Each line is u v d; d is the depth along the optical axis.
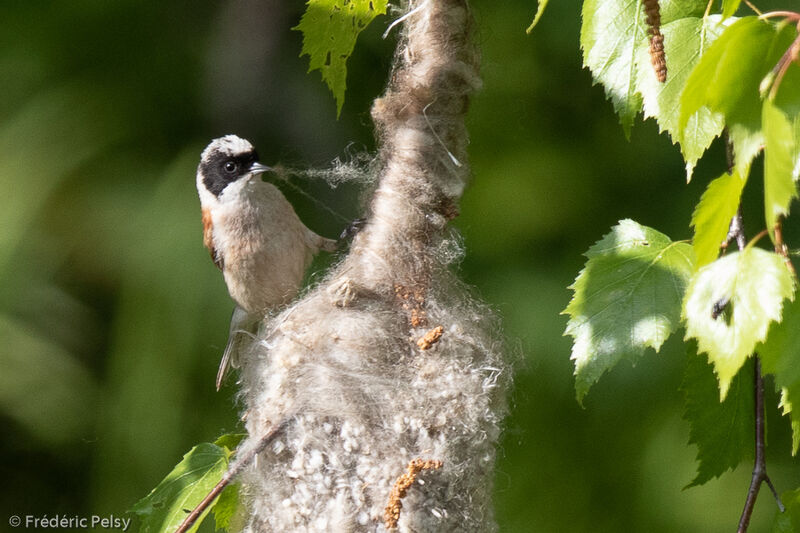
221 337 10.11
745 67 4.86
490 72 11.20
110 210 10.55
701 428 6.66
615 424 10.28
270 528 7.41
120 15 11.39
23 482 11.09
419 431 7.09
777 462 10.00
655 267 6.36
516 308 10.50
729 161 6.07
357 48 11.49
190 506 7.52
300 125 12.17
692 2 6.24
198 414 10.02
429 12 7.71
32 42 11.03
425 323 7.43
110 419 9.95
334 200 11.67
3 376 10.18
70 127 10.62
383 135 7.94
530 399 10.41
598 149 11.20
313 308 7.68
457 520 7.04
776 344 5.42
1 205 10.10
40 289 10.33
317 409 7.21
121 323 10.03
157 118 11.30
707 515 9.89
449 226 7.98
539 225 10.95
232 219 9.18
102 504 9.74
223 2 12.29
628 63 6.23
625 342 6.15
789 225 9.75
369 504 7.01
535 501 10.20
